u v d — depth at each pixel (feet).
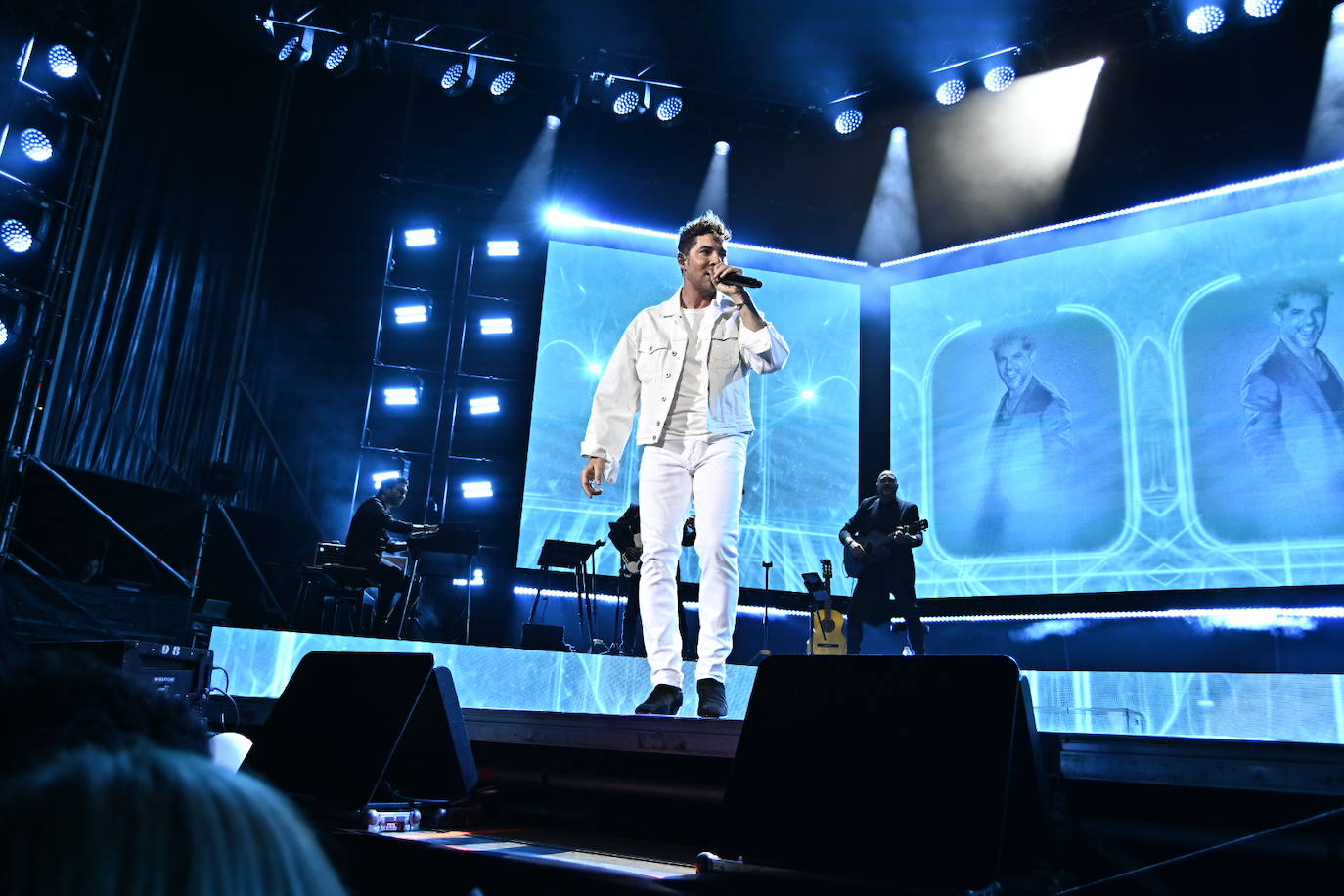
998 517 30.63
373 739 8.08
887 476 25.17
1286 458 26.94
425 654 8.36
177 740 1.64
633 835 9.12
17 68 22.13
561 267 33.45
